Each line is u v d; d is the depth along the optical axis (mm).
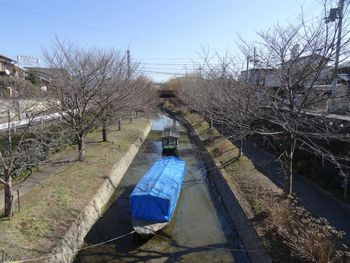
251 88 12539
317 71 10898
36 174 17734
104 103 21891
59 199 14883
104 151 25000
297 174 19078
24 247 10914
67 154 22359
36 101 16312
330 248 9461
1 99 13289
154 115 65500
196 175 25062
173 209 16469
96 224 15477
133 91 25328
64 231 12656
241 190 17844
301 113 12445
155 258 12852
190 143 38000
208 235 15016
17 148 12203
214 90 21562
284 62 11625
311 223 11180
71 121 20953
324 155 11961
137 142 33625
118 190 20406
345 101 12711
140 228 14312
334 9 9969
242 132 13719
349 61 10781
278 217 12117
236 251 13516
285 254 10766
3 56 39750
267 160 23094
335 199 15055
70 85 19406
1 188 14859
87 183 17906
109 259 12680
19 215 12578
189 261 12719
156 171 19047
